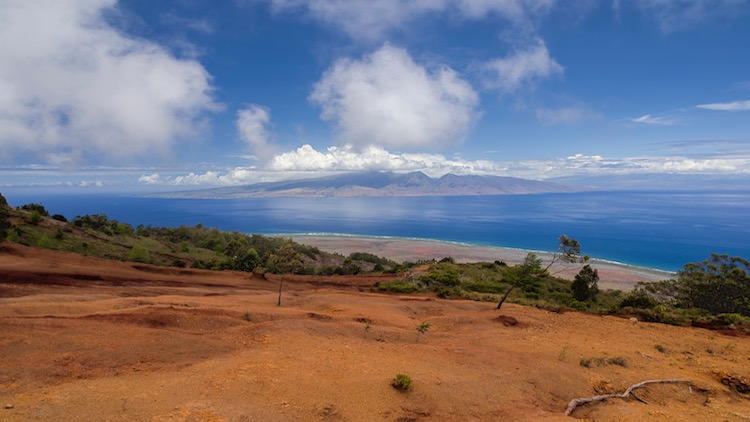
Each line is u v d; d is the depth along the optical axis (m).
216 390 6.66
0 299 15.57
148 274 34.16
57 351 8.10
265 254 71.19
